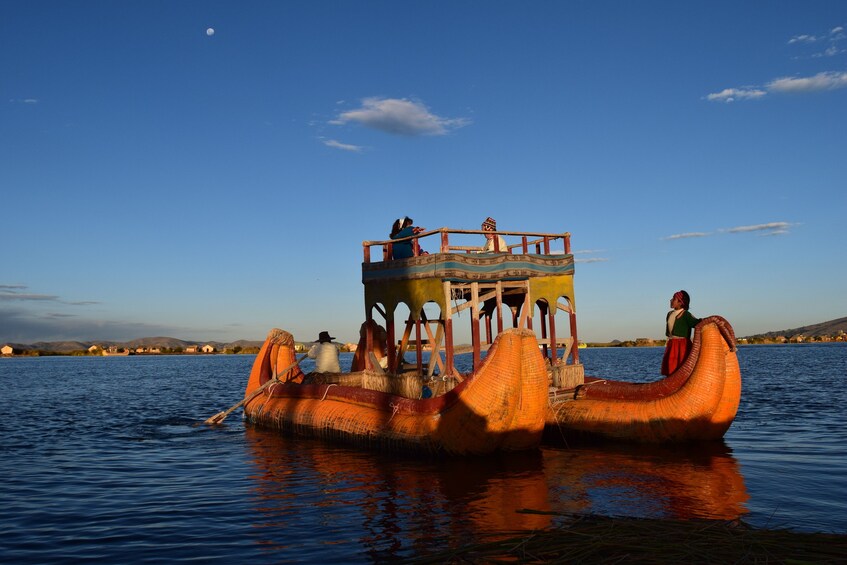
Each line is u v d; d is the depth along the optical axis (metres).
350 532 8.12
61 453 15.19
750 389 29.19
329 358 18.61
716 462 11.74
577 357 16.17
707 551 6.22
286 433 17.42
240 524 8.72
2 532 8.66
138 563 7.28
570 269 16.30
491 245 15.86
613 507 8.78
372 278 16.20
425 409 12.77
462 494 9.79
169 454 14.80
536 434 12.70
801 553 6.12
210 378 58.12
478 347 14.56
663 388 13.54
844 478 10.34
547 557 6.48
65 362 146.25
